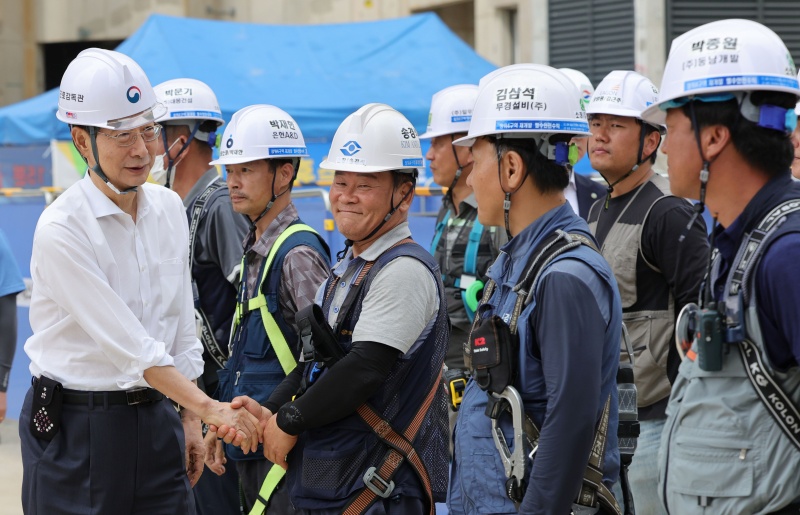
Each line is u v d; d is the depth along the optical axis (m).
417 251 3.28
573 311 2.66
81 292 3.57
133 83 3.60
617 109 4.36
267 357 4.08
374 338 3.13
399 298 3.17
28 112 11.26
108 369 3.66
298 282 3.98
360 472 3.22
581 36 12.16
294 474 3.35
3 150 11.45
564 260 2.74
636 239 4.27
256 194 4.25
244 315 4.17
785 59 2.55
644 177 4.43
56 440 3.66
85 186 3.70
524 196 2.90
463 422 2.96
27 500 3.75
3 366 5.30
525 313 2.79
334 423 3.24
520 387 2.80
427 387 3.28
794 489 2.46
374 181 3.28
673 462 2.66
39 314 3.70
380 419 3.20
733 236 2.58
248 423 3.56
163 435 3.79
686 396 2.62
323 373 3.32
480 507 2.85
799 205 2.47
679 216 4.15
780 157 2.54
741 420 2.50
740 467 2.50
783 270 2.40
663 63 11.31
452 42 12.74
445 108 5.05
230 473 4.76
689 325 2.70
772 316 2.45
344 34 12.63
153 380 3.62
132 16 17.48
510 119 2.86
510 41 13.98
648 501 4.30
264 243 4.18
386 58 12.19
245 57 11.74
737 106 2.53
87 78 3.57
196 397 3.60
